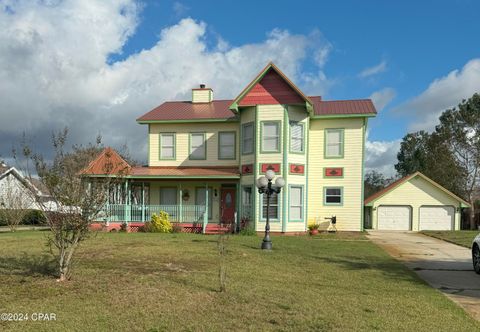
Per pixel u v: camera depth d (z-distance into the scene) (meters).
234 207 25.48
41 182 8.21
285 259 12.61
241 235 21.41
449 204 29.66
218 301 7.25
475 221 36.34
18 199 24.58
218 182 25.61
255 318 6.38
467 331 6.10
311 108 22.77
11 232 23.12
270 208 23.00
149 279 8.71
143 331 5.71
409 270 11.38
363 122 24.72
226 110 27.05
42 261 10.57
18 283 8.06
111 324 5.93
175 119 26.27
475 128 42.41
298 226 23.22
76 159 8.34
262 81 23.47
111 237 18.38
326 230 24.69
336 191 24.91
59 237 8.31
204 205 24.89
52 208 8.34
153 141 26.95
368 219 32.06
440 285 9.61
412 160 58.66
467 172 41.66
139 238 17.97
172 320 6.18
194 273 9.59
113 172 9.19
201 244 15.60
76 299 7.07
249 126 23.91
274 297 7.64
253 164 23.39
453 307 7.45
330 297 7.83
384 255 14.37
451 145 43.28
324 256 13.65
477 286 9.50
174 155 26.59
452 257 14.47
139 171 25.28
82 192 8.28
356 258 13.44
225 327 5.94
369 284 9.30
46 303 6.79
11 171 25.39
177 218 24.58
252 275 9.68
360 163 24.69
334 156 24.97
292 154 23.11
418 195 29.94
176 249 13.85
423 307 7.36
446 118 44.25
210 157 26.19
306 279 9.59
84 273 9.14
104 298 7.18
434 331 6.04
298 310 6.83
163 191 26.39
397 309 7.16
